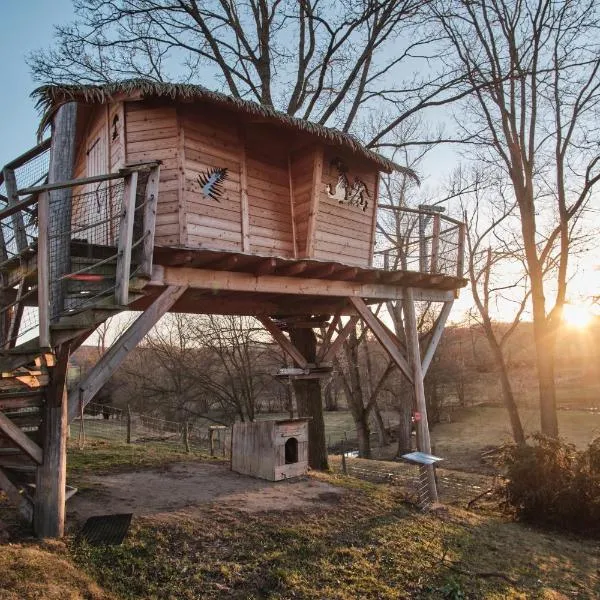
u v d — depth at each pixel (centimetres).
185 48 1306
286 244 867
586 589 585
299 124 766
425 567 561
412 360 939
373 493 816
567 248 1650
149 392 2753
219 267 660
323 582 488
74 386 533
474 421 2956
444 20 1631
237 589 451
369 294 898
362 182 960
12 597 363
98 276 562
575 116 1633
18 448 489
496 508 984
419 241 1038
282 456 855
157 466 924
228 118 805
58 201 547
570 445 965
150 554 488
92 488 704
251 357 2672
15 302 522
